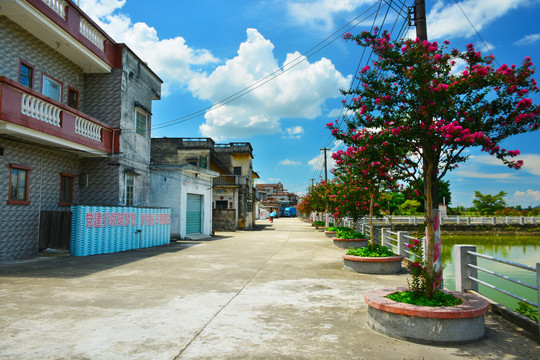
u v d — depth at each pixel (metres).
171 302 6.07
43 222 12.34
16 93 9.66
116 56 15.73
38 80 12.62
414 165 5.33
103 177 15.15
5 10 10.48
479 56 4.87
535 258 19.62
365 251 10.10
